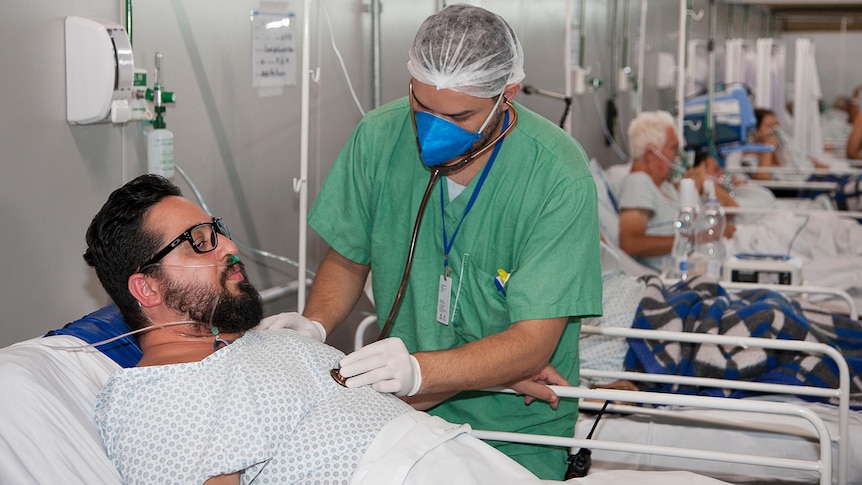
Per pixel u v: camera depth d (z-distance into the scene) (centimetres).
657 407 233
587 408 215
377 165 179
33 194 163
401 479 130
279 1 246
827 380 233
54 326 170
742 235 391
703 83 566
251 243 241
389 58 316
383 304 184
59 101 168
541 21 449
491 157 167
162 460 130
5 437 125
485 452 144
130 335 153
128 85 173
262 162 244
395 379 143
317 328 171
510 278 163
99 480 129
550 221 161
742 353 236
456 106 150
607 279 264
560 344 178
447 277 173
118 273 144
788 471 214
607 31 554
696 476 153
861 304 329
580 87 463
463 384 151
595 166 382
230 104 226
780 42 780
